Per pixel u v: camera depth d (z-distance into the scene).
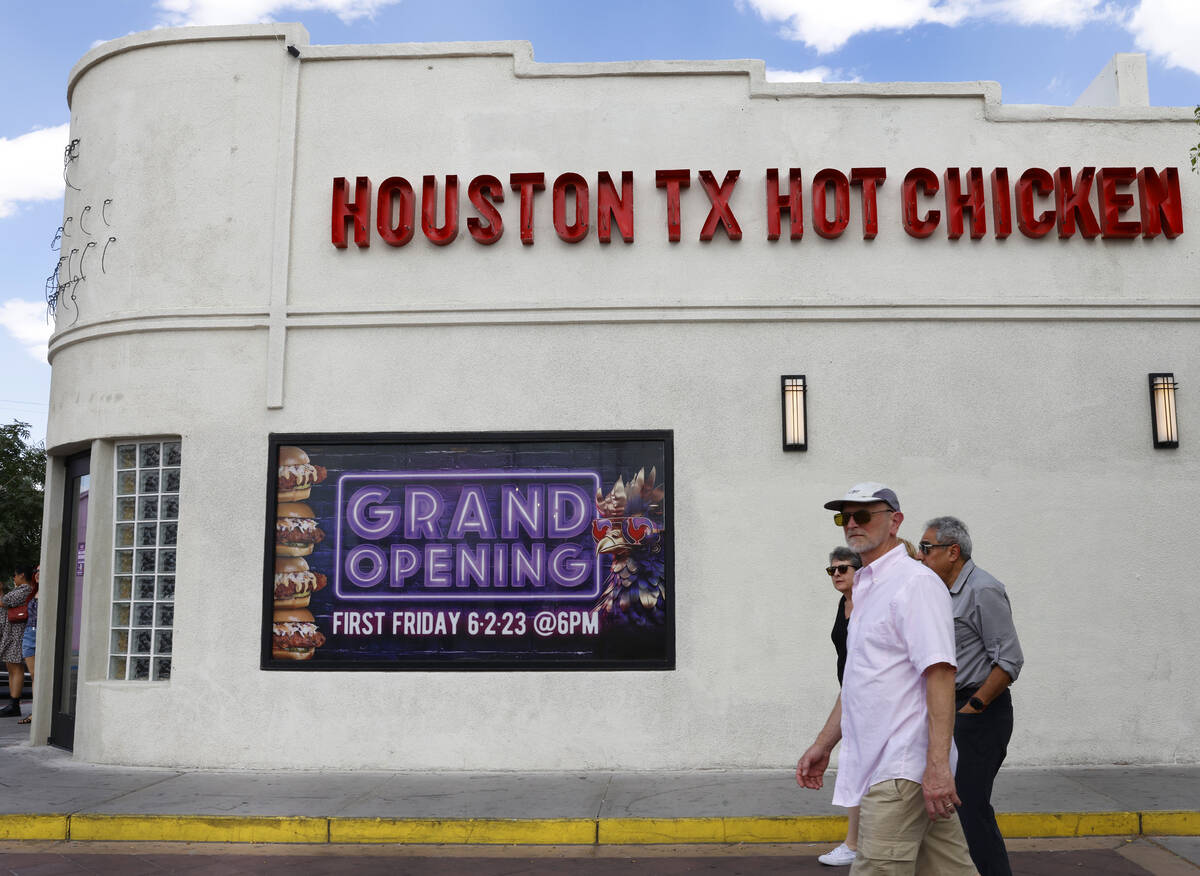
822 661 8.39
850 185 8.91
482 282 8.92
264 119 9.23
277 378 8.85
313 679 8.52
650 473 8.66
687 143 9.05
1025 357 8.71
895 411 8.66
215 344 9.00
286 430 8.84
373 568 8.65
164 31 9.41
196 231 9.16
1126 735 8.28
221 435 8.87
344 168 9.15
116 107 9.53
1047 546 8.49
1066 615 8.41
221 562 8.70
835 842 6.59
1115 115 9.00
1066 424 8.63
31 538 34.75
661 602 8.50
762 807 6.98
